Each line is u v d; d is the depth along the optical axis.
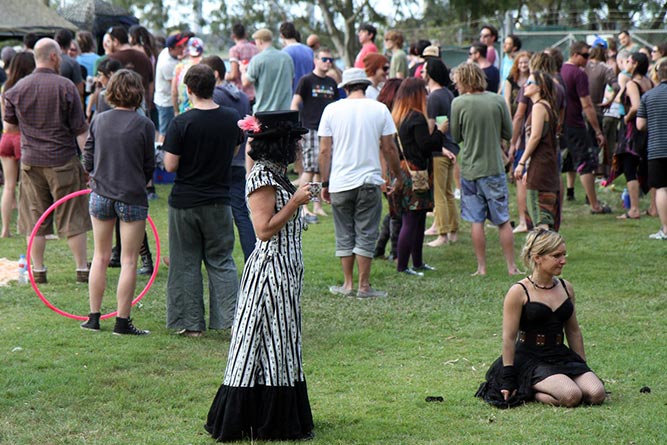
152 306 11.27
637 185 16.88
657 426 6.95
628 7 43.44
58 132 11.76
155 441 6.93
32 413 7.55
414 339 9.98
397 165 11.81
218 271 9.99
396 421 7.32
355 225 11.73
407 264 13.09
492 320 10.71
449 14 49.47
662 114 14.52
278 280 6.79
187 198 9.64
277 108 16.80
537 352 7.73
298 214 6.96
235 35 20.97
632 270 13.09
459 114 12.62
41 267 12.24
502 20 34.19
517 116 15.16
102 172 9.77
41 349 9.30
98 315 10.11
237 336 6.86
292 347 6.84
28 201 12.09
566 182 20.73
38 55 11.77
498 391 7.70
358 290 11.94
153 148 9.97
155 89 19.83
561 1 45.91
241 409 6.80
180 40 19.30
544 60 13.19
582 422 7.07
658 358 9.02
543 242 7.56
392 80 13.89
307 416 6.94
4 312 10.84
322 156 11.71
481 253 13.02
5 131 12.52
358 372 8.78
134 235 9.86
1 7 23.58
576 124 17.22
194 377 8.56
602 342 9.66
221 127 9.58
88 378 8.38
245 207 12.11
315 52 22.45
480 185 12.77
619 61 20.25
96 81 15.35
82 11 27.62
